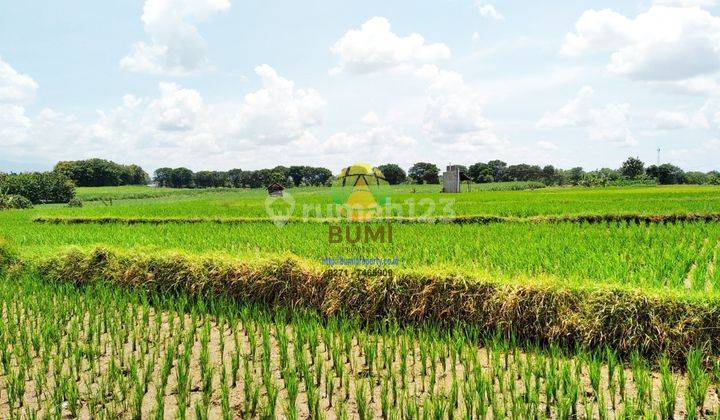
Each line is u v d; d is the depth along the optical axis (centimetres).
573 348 786
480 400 561
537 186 9856
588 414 541
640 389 584
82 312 937
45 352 738
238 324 940
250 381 634
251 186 13875
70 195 8525
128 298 1091
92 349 758
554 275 893
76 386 628
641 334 741
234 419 584
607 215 2150
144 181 16575
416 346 811
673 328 729
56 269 1241
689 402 550
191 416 592
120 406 610
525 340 809
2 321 859
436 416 540
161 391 643
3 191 7775
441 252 1225
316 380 680
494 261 1111
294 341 788
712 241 1436
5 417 596
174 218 2523
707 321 723
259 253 1177
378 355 769
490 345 802
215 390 657
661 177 9900
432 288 895
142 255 1175
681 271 979
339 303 945
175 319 984
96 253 1220
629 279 906
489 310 845
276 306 966
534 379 675
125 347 810
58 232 2012
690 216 2106
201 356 714
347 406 611
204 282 1073
